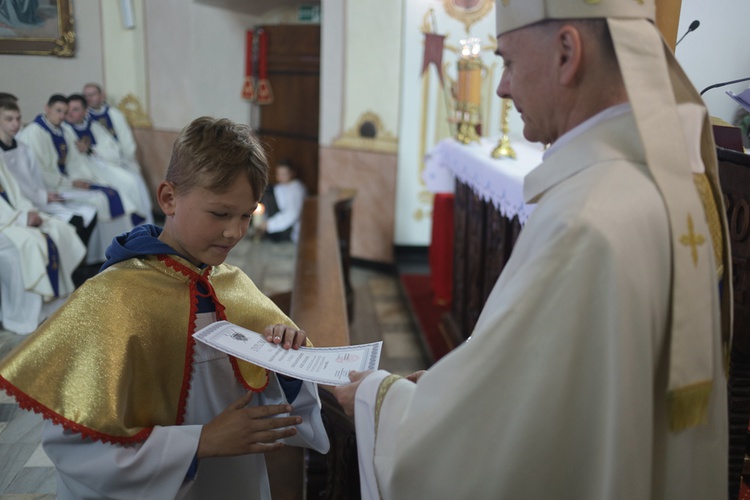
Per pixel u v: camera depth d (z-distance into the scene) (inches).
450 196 201.2
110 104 277.6
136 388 47.6
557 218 34.6
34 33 236.2
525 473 34.4
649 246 34.1
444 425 35.5
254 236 297.7
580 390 33.6
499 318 34.7
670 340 35.1
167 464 44.2
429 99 250.4
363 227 267.0
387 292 237.3
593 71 37.5
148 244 50.1
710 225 39.6
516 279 35.2
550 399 33.5
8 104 190.7
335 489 67.1
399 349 183.6
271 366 45.1
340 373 46.9
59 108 226.7
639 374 33.2
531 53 39.1
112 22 275.4
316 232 159.2
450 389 35.8
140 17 283.0
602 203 33.9
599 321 33.0
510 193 110.2
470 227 161.2
